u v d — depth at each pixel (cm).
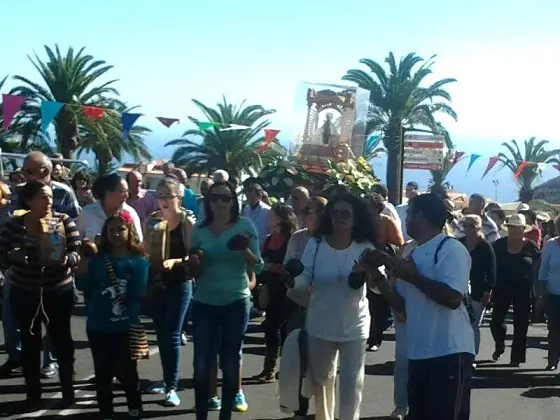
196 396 606
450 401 480
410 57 3788
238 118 4131
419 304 491
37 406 680
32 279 645
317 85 1405
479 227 884
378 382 858
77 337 999
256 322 1194
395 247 816
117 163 3806
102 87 3272
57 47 3216
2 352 886
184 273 685
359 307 594
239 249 605
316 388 614
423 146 3053
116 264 630
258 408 722
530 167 4594
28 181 670
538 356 1072
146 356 652
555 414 763
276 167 1298
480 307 884
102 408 637
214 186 624
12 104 1290
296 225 847
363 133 1412
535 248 994
